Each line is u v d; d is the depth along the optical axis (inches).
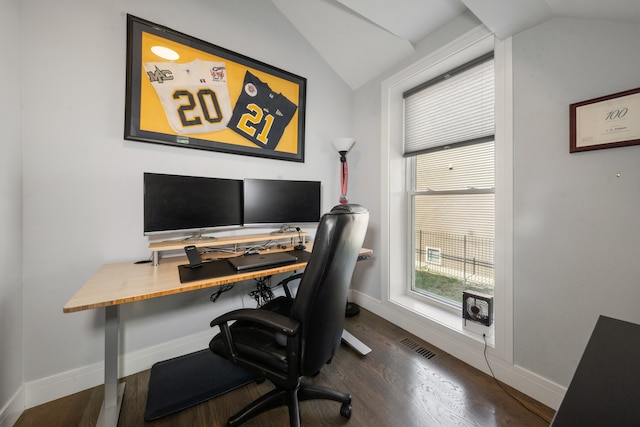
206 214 66.0
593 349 22.0
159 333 66.8
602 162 46.1
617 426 14.0
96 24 57.8
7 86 46.9
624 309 44.3
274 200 78.8
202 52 70.7
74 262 56.8
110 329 49.6
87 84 57.1
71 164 56.1
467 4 50.7
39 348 53.5
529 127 55.3
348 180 107.9
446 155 83.7
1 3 45.2
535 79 54.2
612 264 45.4
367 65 93.2
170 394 55.0
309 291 36.6
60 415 50.5
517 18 52.7
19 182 50.4
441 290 86.7
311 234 94.3
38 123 52.6
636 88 42.2
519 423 48.5
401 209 95.4
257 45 81.5
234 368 64.2
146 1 63.2
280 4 84.7
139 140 62.5
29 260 52.4
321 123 97.9
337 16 80.8
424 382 59.7
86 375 57.9
